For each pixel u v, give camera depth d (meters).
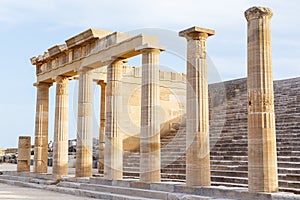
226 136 27.98
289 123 25.09
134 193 21.48
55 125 31.58
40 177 32.59
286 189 17.23
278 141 23.22
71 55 30.36
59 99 31.75
